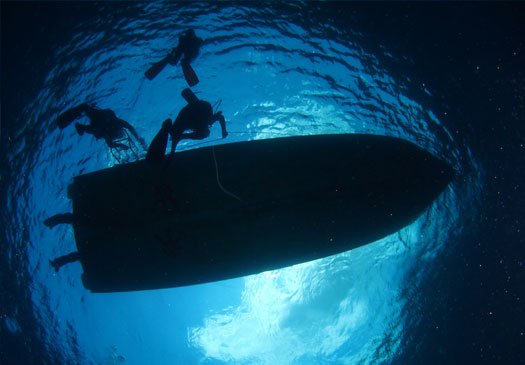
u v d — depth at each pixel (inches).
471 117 196.4
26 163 183.3
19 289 194.5
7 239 188.1
